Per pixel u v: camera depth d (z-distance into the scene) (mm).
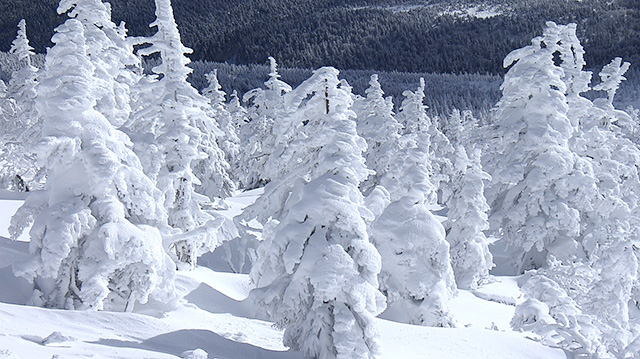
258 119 58062
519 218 31406
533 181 31266
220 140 53344
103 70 24344
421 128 49344
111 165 16031
